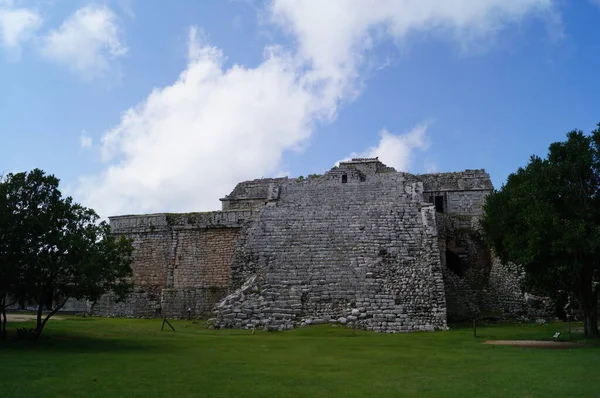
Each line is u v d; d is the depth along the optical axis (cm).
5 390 962
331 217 3212
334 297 2595
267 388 1011
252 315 2534
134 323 2861
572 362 1396
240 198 4484
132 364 1309
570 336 2116
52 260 1778
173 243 3638
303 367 1299
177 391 974
